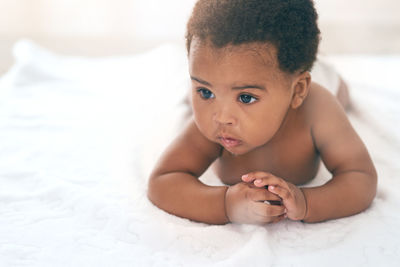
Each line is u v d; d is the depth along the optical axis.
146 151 1.08
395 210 0.81
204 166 0.87
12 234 0.75
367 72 1.60
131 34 2.47
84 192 0.87
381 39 2.39
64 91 1.51
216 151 0.87
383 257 0.69
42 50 1.78
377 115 1.23
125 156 1.05
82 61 1.78
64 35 2.44
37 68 1.60
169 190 0.81
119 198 0.86
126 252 0.71
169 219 0.79
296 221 0.79
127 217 0.78
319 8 2.38
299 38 0.73
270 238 0.74
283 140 0.84
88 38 2.45
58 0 2.41
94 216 0.80
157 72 1.57
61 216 0.81
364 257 0.69
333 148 0.83
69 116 1.30
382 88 1.43
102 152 1.08
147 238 0.74
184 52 1.67
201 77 0.70
